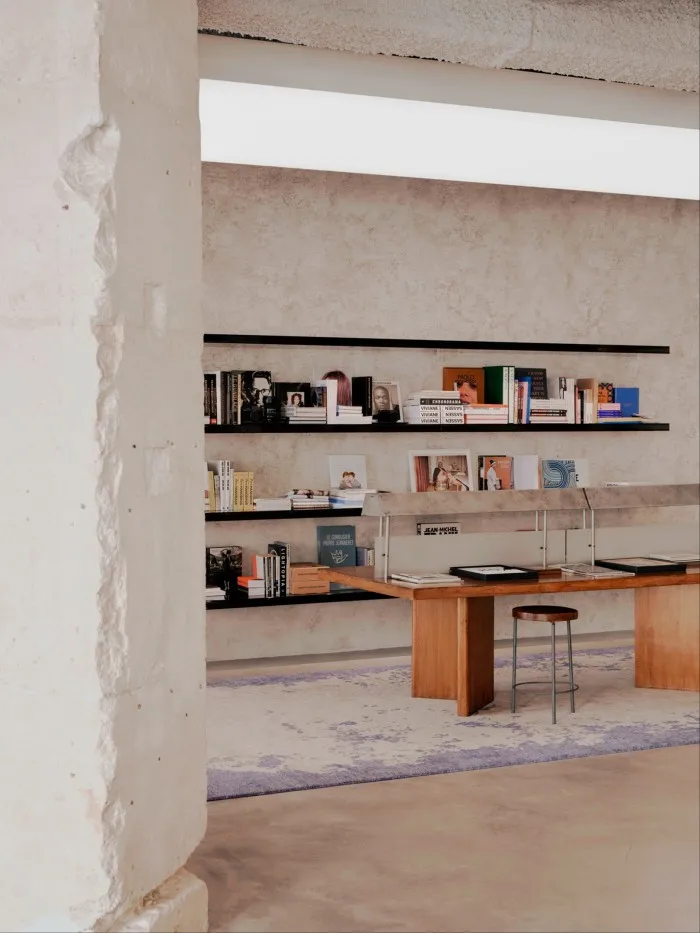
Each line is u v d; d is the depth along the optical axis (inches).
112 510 114.3
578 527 251.4
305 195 284.5
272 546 277.3
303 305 284.8
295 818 166.1
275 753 198.8
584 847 154.1
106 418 113.7
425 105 180.7
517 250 306.8
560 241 311.6
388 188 292.7
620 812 168.2
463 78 181.9
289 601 274.1
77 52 112.0
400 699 240.5
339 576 241.1
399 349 295.6
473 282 302.2
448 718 223.5
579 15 170.7
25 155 114.3
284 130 190.4
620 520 254.5
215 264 276.2
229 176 277.1
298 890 140.0
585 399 307.4
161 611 121.8
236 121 185.8
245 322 279.6
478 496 239.1
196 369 128.3
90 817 114.4
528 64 172.4
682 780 183.3
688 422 327.3
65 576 114.3
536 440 312.2
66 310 113.4
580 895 138.3
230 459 279.1
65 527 114.2
